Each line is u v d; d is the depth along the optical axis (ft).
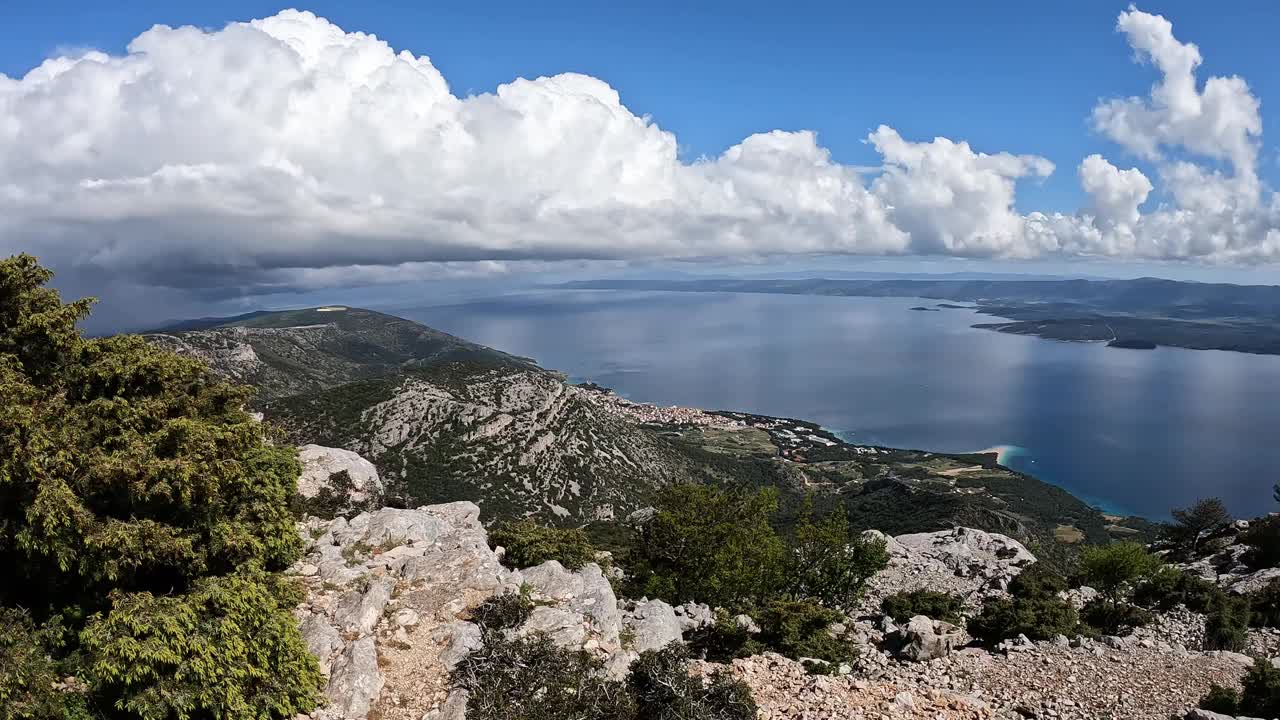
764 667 66.49
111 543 45.52
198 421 55.47
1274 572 119.75
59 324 53.47
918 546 169.89
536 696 52.49
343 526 85.20
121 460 47.55
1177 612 101.24
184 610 44.27
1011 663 75.72
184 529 51.78
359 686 51.21
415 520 85.30
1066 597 115.55
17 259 53.98
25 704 41.22
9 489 44.96
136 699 41.50
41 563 47.55
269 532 63.98
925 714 55.16
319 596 64.44
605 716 51.01
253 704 45.47
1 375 48.19
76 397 52.85
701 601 103.60
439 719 49.96
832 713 54.54
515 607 62.95
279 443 81.30
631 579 111.14
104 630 42.73
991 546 168.55
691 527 105.60
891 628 98.02
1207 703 62.64
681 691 53.16
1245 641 89.15
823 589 116.47
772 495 113.70
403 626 60.85
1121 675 71.61
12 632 44.75
